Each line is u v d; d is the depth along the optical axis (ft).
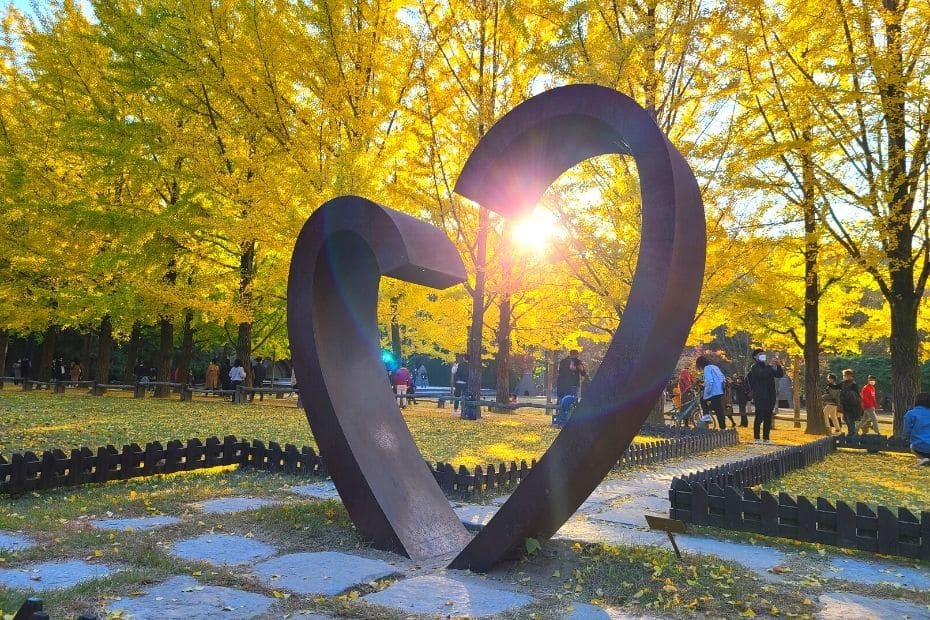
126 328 74.43
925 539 15.01
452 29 47.93
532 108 14.76
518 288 53.72
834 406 55.98
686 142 38.37
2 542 14.60
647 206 13.35
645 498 23.21
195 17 49.67
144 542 15.03
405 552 15.08
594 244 38.91
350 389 17.49
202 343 99.14
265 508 18.70
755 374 46.52
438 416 55.11
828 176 42.42
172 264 62.85
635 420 13.38
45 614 6.82
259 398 75.15
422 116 47.78
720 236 39.55
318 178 44.11
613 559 14.21
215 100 54.90
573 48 37.37
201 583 12.49
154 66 53.88
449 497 22.09
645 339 12.92
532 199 16.79
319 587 12.60
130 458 22.93
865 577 14.29
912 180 42.52
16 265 62.80
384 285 53.93
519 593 12.71
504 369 64.28
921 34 40.14
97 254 60.34
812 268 49.62
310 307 17.43
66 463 21.18
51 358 86.79
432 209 49.29
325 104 46.73
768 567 14.84
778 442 44.86
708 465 31.99
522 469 24.38
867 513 15.85
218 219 49.39
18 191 60.54
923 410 34.78
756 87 40.52
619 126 13.74
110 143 54.70
